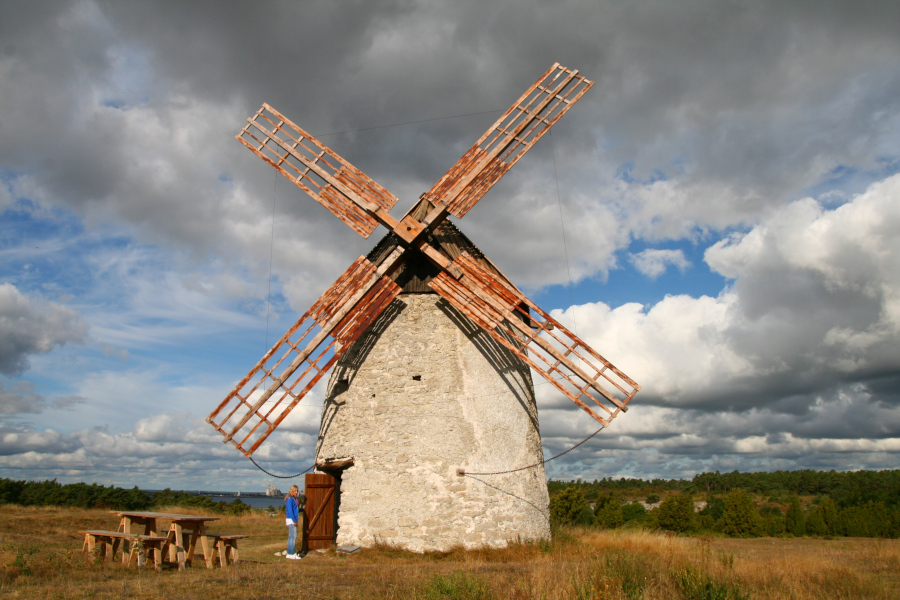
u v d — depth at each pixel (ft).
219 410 43.52
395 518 41.96
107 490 101.60
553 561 36.37
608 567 30.19
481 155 49.01
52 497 95.30
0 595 23.29
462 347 46.37
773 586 29.86
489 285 46.11
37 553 33.53
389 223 45.93
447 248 48.65
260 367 44.45
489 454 44.29
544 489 47.14
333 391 47.60
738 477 316.60
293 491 41.16
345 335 45.01
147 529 34.32
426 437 43.65
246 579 28.55
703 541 49.65
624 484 313.32
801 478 307.17
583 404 44.01
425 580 27.91
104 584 26.25
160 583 26.86
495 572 32.71
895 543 64.64
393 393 44.96
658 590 27.68
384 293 45.91
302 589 26.43
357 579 29.55
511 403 46.80
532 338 44.91
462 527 41.86
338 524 43.78
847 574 33.81
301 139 50.03
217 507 97.50
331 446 45.83
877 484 271.90
